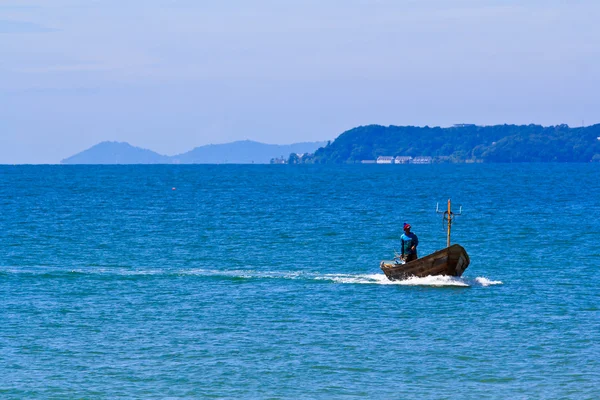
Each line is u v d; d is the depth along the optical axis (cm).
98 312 12512
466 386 9069
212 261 18375
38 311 12556
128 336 11031
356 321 11875
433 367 9706
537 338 10869
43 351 10312
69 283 15162
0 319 11975
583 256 18700
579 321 11781
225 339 10881
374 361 9931
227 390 8975
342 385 9119
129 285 14950
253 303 13188
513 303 13050
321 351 10325
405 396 8788
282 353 10244
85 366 9738
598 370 9538
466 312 12400
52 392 8881
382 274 16262
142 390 8962
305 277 15900
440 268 14812
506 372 9512
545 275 15888
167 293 14112
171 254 19638
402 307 12800
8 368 9644
